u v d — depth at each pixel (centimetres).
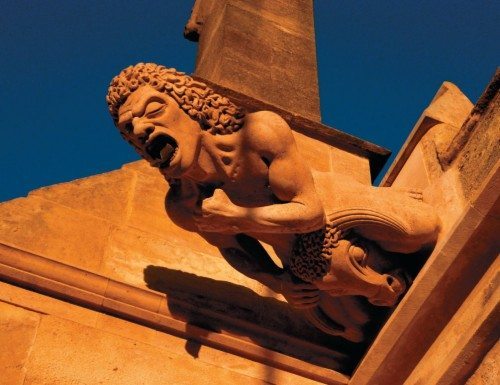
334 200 407
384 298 413
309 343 436
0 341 385
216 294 442
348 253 405
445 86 514
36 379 379
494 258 388
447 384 380
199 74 627
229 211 386
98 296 412
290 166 389
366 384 418
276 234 408
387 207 410
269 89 591
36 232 435
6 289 402
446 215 415
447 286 396
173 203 410
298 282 418
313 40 654
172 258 454
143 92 383
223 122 391
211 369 413
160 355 408
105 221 455
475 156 418
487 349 373
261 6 653
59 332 397
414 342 404
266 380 419
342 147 556
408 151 501
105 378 391
